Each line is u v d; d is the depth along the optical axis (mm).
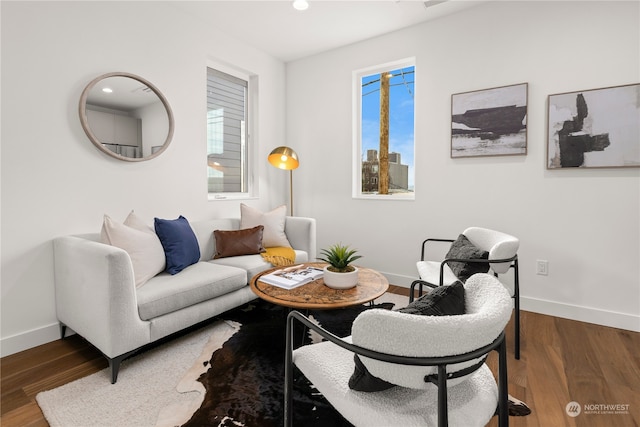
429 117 3090
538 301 2637
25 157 2012
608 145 2336
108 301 1637
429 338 719
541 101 2572
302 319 1007
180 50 2881
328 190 3805
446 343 726
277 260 2756
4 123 1927
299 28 3205
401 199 3297
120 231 1998
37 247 2070
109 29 2391
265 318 2467
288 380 1088
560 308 2557
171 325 1927
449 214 3031
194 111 3021
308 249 3225
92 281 1744
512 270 2705
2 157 1926
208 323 2373
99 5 2334
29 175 2031
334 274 1921
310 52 3770
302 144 3986
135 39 2551
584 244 2461
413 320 724
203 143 3115
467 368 834
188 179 2996
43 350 2000
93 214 2338
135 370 1755
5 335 1953
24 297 2021
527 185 2654
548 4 2523
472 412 882
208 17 3006
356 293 1856
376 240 3484
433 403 902
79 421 1376
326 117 3777
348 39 3438
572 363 1883
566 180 2508
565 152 2480
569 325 2402
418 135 3156
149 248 2121
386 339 753
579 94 2414
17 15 1956
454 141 2953
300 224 3287
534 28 2580
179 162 2912
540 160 2594
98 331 1719
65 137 2180
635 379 1721
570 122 2451
